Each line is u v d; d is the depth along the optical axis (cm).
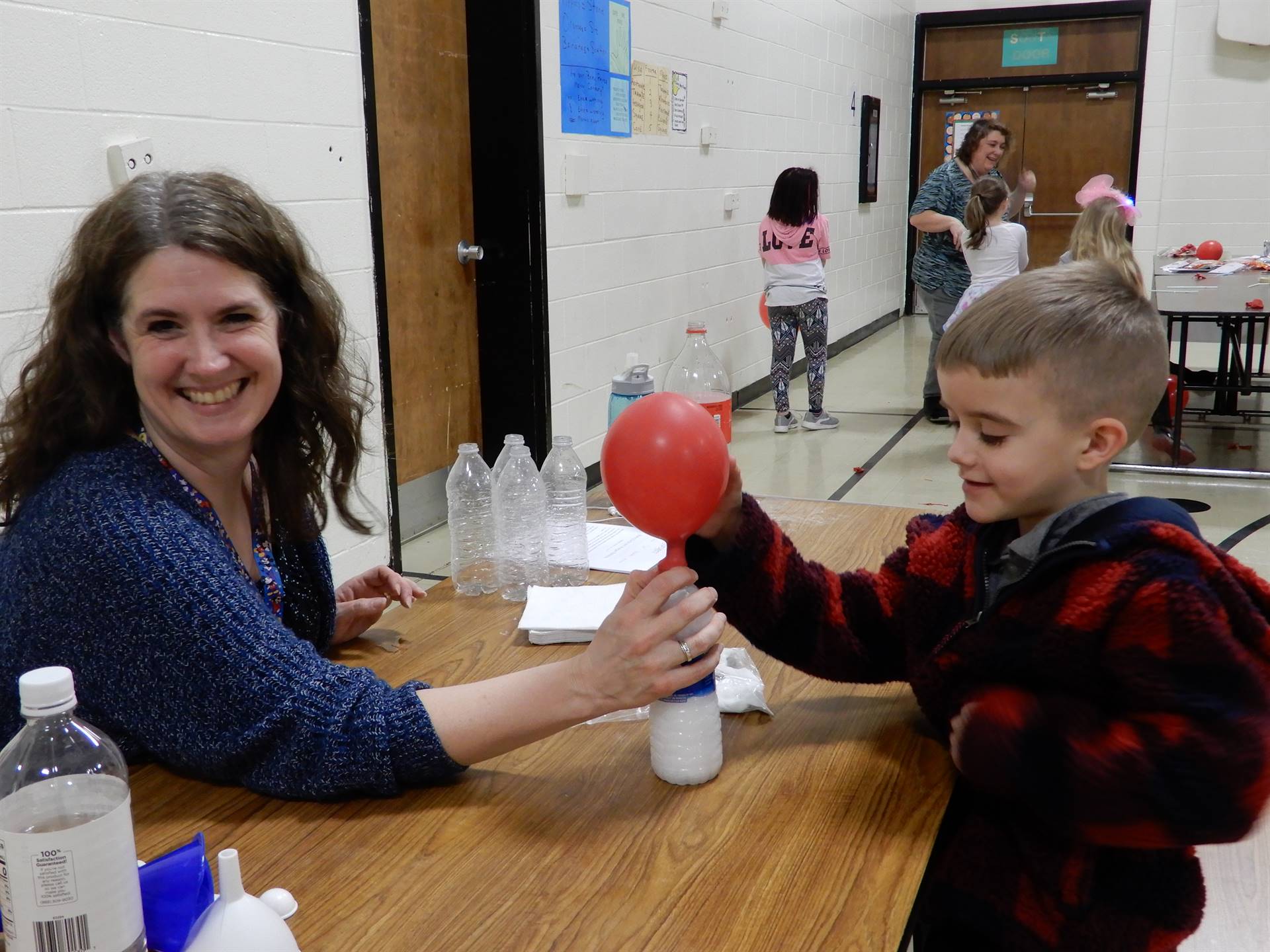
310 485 124
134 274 99
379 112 327
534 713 96
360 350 286
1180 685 83
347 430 124
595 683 95
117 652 96
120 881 70
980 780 91
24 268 196
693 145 500
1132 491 423
